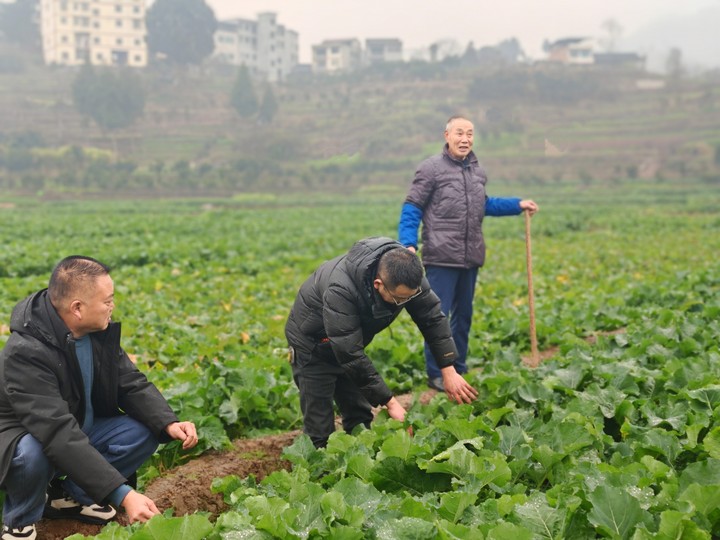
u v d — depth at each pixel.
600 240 27.05
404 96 125.31
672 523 3.15
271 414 6.11
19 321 3.96
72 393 4.08
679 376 5.61
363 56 172.12
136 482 4.60
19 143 105.44
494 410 4.96
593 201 65.94
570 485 3.79
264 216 45.94
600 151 98.88
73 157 98.38
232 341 8.70
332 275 4.75
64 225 31.11
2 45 158.88
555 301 11.17
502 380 5.70
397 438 4.18
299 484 3.97
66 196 83.00
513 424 4.91
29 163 96.81
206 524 3.39
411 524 3.36
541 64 142.88
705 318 8.53
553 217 39.06
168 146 110.25
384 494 3.95
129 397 4.41
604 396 5.25
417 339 8.43
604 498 3.40
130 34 142.00
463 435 4.50
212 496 4.95
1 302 11.67
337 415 6.48
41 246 21.20
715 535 3.58
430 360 6.83
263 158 101.50
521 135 104.38
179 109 125.12
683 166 88.06
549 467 4.24
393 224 38.31
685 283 11.78
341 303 4.64
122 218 38.47
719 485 3.43
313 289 4.91
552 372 6.16
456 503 3.56
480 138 103.12
